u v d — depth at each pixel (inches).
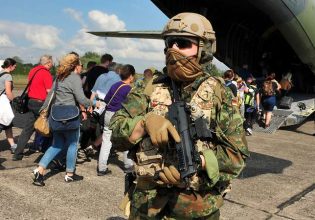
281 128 441.7
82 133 245.4
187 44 68.2
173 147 65.9
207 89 70.1
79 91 185.8
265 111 411.5
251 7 375.6
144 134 67.1
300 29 399.5
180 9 370.3
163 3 361.4
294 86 526.0
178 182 62.9
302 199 187.2
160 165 64.9
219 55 446.3
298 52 431.5
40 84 229.0
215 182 66.1
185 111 67.6
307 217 162.6
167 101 71.2
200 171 67.8
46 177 199.2
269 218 159.2
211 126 69.2
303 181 220.5
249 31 446.6
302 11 383.6
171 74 69.2
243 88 360.8
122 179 202.4
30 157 238.5
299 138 382.3
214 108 69.7
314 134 406.0
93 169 220.5
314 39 413.7
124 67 206.2
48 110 189.0
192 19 68.1
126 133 67.9
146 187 69.9
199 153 65.9
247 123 383.6
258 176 227.3
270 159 278.7
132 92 74.7
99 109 237.1
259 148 319.6
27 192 173.8
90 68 285.9
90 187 186.4
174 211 69.8
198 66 68.2
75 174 199.2
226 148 68.6
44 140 246.2
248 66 479.8
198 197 69.5
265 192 195.3
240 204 174.6
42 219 144.8
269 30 431.8
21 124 360.2
